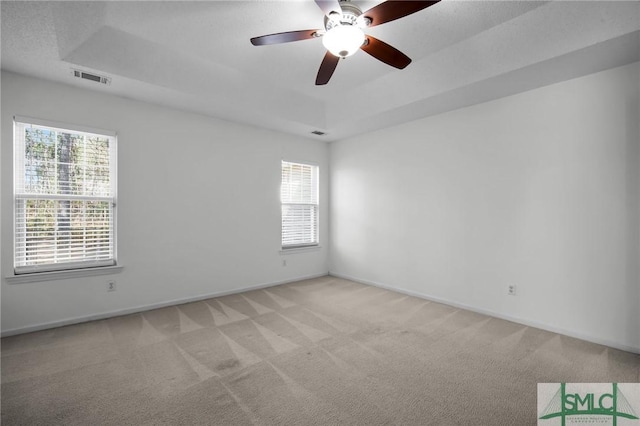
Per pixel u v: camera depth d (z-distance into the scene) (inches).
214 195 157.0
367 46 84.6
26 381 80.4
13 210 108.3
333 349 100.0
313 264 203.6
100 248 126.4
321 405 71.7
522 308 123.3
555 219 114.7
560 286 113.8
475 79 111.7
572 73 105.7
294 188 195.2
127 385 79.0
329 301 151.9
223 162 159.9
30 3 76.9
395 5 69.6
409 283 163.8
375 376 84.2
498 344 104.3
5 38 88.1
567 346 102.8
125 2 84.1
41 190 114.0
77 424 64.9
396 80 130.9
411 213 162.7
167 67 114.5
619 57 94.4
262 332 113.3
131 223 132.4
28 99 110.3
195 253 150.9
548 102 115.9
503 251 128.6
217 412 69.0
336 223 206.7
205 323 121.9
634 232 98.8
